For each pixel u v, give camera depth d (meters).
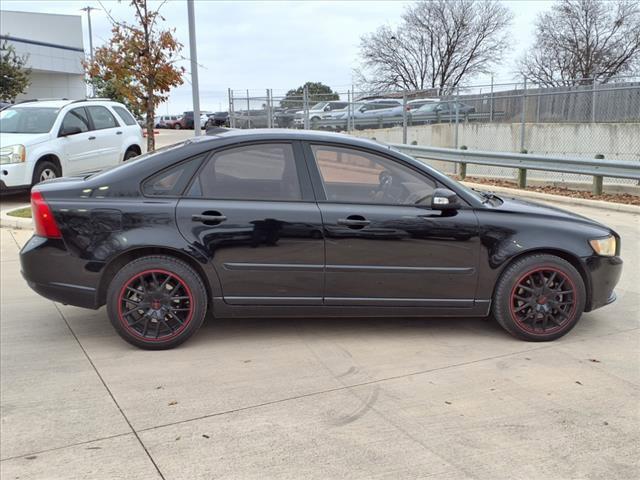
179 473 2.88
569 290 4.55
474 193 4.79
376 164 4.50
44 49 38.09
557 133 19.30
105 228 4.20
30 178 10.13
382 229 4.34
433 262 4.42
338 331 4.80
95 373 3.99
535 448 3.10
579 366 4.14
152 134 11.19
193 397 3.65
